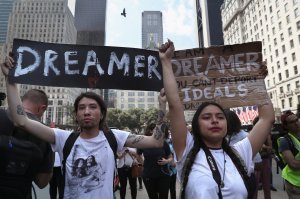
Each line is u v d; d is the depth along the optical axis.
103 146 2.84
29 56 3.32
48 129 2.92
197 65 3.58
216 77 3.54
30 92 3.25
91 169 2.71
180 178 2.52
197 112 2.61
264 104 3.22
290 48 58.12
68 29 119.81
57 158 5.36
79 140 2.85
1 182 2.59
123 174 7.14
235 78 3.50
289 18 58.44
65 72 3.41
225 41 95.44
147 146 3.05
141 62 3.63
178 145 2.63
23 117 2.81
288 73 58.81
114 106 128.88
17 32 114.38
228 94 3.47
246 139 2.87
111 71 3.54
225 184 2.28
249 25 76.69
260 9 70.06
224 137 2.61
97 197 2.65
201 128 2.55
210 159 2.41
